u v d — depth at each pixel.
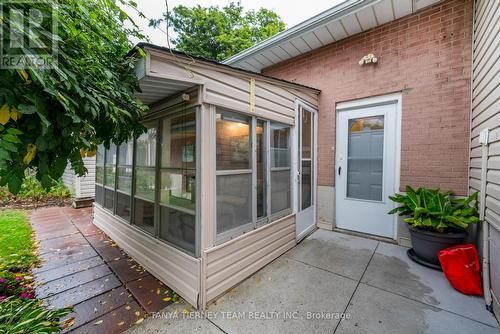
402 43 3.04
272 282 2.24
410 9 2.89
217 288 2.00
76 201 5.57
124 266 2.63
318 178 3.87
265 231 2.60
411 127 2.99
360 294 2.01
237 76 2.22
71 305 1.91
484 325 1.62
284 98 2.93
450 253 2.10
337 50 3.62
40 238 3.49
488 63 2.04
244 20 11.31
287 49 3.91
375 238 3.31
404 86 3.03
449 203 2.37
